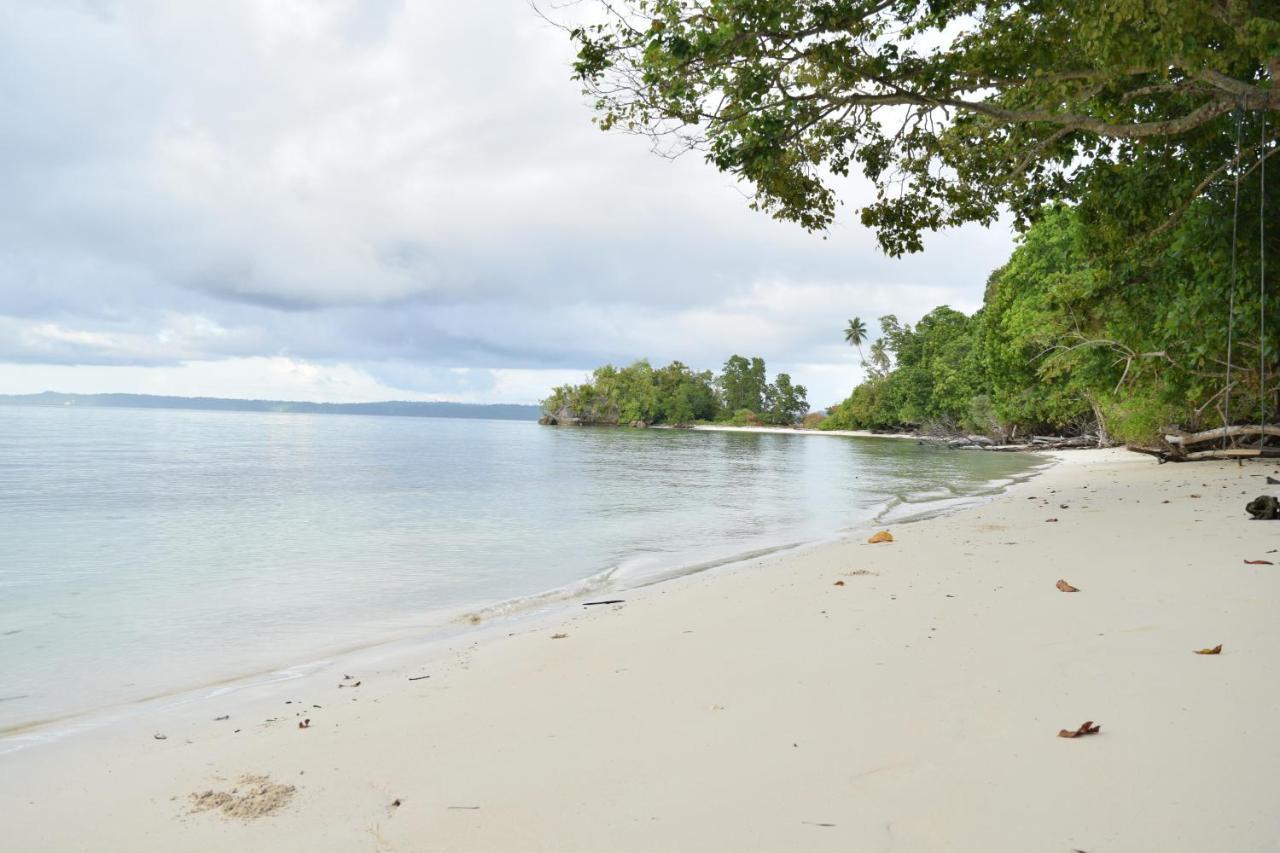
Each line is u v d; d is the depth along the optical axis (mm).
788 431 148375
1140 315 21281
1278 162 15703
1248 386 21016
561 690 4891
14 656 6844
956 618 6004
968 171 15305
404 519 17828
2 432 72375
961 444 69562
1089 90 12688
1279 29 9547
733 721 4020
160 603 9078
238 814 3320
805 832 2775
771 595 7746
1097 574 7379
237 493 24531
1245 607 5602
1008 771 3158
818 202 14445
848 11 11227
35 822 3393
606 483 29031
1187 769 3045
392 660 6520
